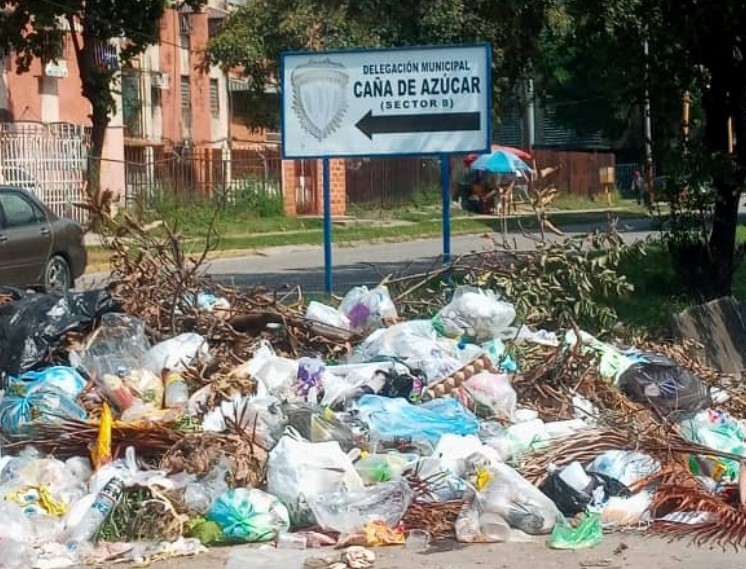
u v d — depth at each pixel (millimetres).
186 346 13414
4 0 44031
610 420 12336
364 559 9469
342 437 11242
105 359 12805
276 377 12734
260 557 9578
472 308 14680
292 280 30375
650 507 10641
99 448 11008
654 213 24938
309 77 18516
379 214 62000
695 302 22547
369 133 18453
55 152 45844
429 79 18219
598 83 28609
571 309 16672
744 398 14633
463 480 10703
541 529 10289
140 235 15555
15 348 13227
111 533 10016
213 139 67375
